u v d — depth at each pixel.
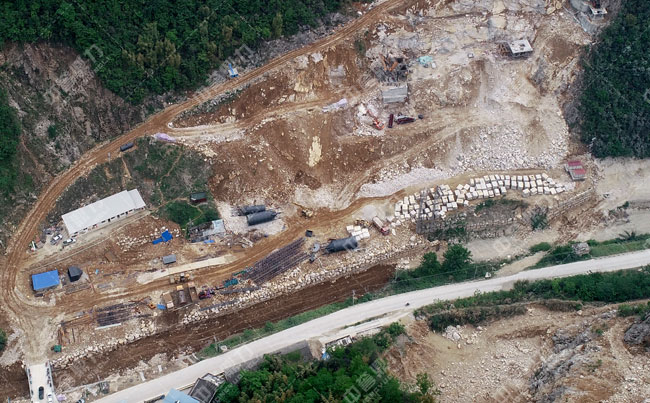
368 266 103.88
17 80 100.31
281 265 101.12
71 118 103.50
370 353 88.75
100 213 99.69
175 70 108.56
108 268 97.94
